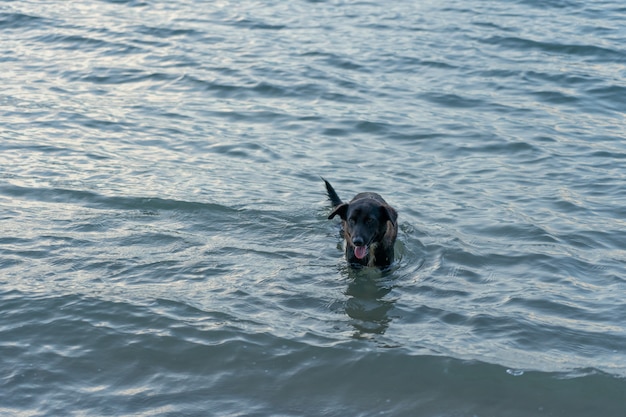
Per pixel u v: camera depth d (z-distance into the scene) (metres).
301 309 7.50
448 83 15.41
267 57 16.88
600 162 11.55
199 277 8.00
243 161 11.45
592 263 8.48
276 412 6.04
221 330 7.00
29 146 11.72
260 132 12.74
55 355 6.62
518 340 6.98
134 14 20.34
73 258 8.27
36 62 16.36
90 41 17.81
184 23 19.48
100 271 8.03
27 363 6.51
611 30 18.84
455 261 8.53
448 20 19.94
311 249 8.79
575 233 9.20
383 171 11.21
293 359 6.65
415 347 6.84
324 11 20.92
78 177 10.54
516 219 9.56
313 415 6.02
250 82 15.23
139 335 6.90
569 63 16.61
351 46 17.75
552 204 10.07
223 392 6.25
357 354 6.71
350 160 11.64
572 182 10.80
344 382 6.41
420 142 12.41
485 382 6.39
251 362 6.61
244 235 9.05
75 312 7.21
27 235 8.76
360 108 13.97
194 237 8.90
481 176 11.05
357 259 8.33
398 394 6.28
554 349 6.84
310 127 13.02
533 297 7.73
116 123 12.95
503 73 15.97
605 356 6.73
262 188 10.41
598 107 14.18
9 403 6.03
